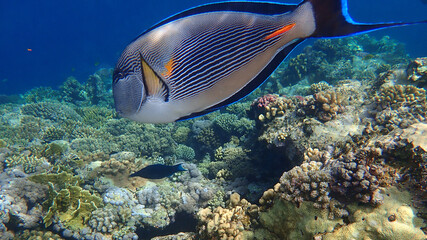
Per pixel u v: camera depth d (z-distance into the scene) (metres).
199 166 8.39
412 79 5.87
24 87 45.50
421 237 2.43
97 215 5.45
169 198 6.12
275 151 6.12
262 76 1.22
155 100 1.27
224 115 9.88
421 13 96.62
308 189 3.09
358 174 2.82
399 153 2.92
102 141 9.57
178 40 1.25
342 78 14.44
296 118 6.11
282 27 1.12
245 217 3.79
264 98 7.34
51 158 7.89
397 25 0.84
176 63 1.25
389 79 6.27
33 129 11.27
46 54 73.44
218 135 9.59
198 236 4.20
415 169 2.77
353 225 2.77
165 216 5.82
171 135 10.67
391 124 4.39
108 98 18.23
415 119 4.26
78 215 5.55
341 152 3.75
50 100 17.03
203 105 1.28
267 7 1.16
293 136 5.57
